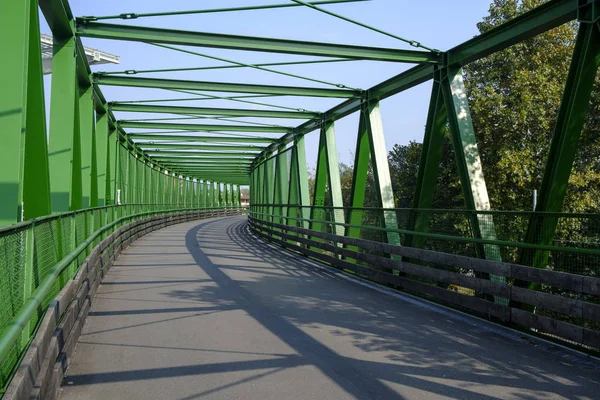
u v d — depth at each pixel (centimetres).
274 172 2558
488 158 1641
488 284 697
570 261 624
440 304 813
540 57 1630
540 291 668
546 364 515
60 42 959
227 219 5103
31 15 651
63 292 490
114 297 871
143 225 2488
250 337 612
